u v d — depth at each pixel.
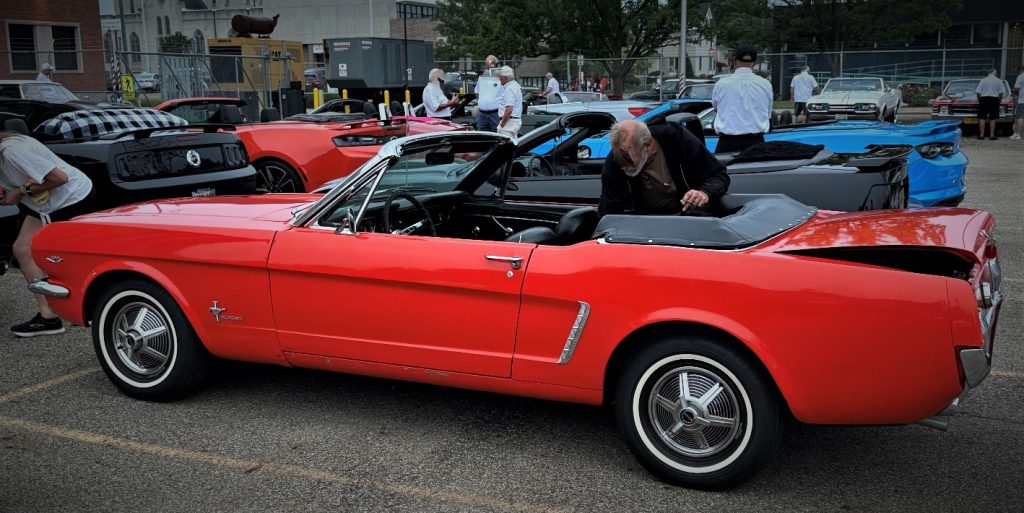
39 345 5.82
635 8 35.50
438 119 14.16
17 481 3.73
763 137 8.43
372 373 4.15
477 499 3.53
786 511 3.38
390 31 86.75
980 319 3.13
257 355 4.37
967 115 23.09
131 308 4.64
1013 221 9.86
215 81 21.55
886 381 3.16
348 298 4.06
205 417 4.46
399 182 4.51
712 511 3.38
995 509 3.38
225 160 8.26
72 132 8.38
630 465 3.84
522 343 3.74
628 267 3.48
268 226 4.32
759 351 3.26
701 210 4.61
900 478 3.67
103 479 3.75
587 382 3.65
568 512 3.40
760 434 3.38
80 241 4.60
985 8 41.72
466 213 5.27
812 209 4.27
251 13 94.31
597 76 34.91
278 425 4.34
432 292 3.87
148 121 9.22
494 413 4.49
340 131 10.03
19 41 29.92
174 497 3.57
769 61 32.81
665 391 3.57
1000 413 4.39
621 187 4.56
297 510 3.45
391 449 4.04
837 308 3.16
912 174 7.33
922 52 31.30
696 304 3.36
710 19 40.00
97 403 4.68
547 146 6.47
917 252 3.57
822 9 36.88
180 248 4.36
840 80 25.12
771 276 3.26
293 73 26.05
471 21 52.44
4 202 5.66
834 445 4.04
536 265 3.65
